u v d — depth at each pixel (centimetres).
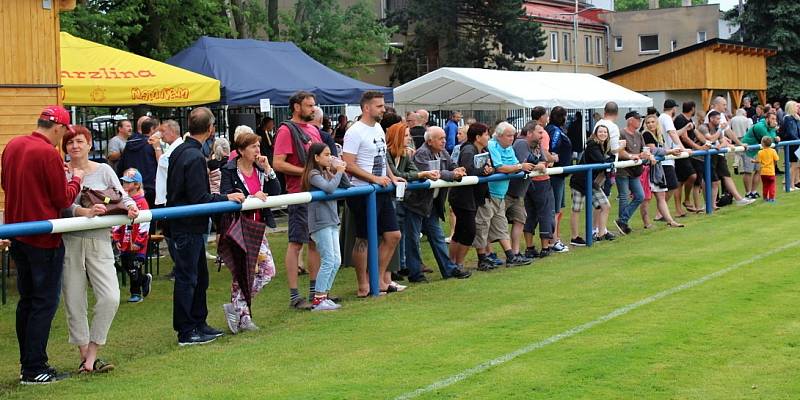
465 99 2559
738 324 760
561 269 1085
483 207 1094
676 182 1520
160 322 877
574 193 1292
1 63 1159
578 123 2566
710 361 651
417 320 823
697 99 3941
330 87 1788
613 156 1321
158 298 1003
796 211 1583
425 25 4209
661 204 1465
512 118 3034
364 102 941
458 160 1095
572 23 5488
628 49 5934
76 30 2392
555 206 1235
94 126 1984
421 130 1650
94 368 686
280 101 1716
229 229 792
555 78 2617
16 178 656
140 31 2645
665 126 1569
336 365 674
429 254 1271
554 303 877
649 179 1452
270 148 1584
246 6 3123
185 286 766
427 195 1018
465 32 4356
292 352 722
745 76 3988
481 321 807
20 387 650
